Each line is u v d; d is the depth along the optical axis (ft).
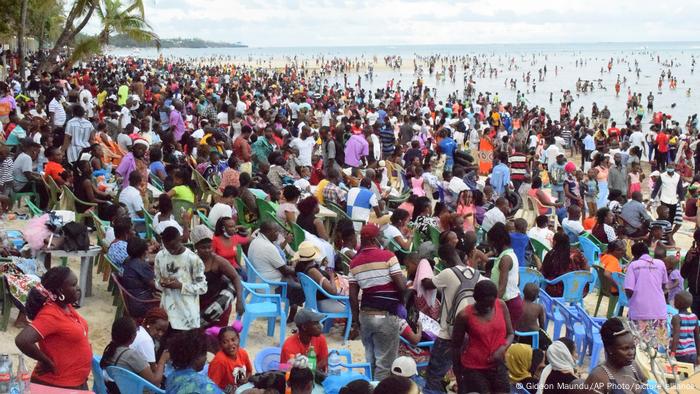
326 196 46.16
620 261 39.55
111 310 32.01
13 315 30.22
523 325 27.68
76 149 49.52
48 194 44.11
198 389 19.04
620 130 104.73
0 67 116.98
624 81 309.42
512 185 58.29
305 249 30.37
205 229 27.40
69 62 112.57
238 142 53.36
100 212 41.01
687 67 460.96
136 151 40.78
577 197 57.36
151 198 43.62
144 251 27.37
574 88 297.12
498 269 26.61
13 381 17.46
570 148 108.99
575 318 30.78
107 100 76.13
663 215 46.52
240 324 28.30
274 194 42.88
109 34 114.11
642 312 29.91
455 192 48.85
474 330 21.85
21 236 33.09
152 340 23.15
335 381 22.20
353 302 25.77
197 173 49.19
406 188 60.34
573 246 42.22
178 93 106.63
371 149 68.33
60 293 19.39
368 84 322.75
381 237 37.47
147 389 20.99
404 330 26.17
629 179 58.54
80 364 19.74
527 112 134.21
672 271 35.50
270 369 24.20
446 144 66.59
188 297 24.97
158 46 119.14
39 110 68.03
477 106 144.15
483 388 21.74
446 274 24.48
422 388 25.94
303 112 85.51
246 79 203.82
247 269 31.48
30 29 148.05
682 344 29.32
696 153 84.94
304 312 23.56
